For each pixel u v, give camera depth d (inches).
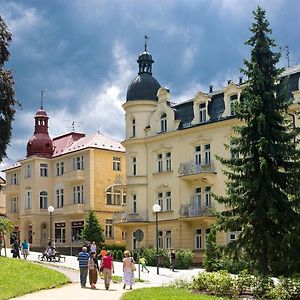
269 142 885.8
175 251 1689.2
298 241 829.2
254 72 908.6
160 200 1920.5
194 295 778.8
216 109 1753.2
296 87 1514.5
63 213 2509.8
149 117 2007.9
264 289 786.2
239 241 895.7
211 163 1728.6
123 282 1046.4
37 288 883.4
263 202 870.4
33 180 2667.3
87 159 2453.2
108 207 2448.3
